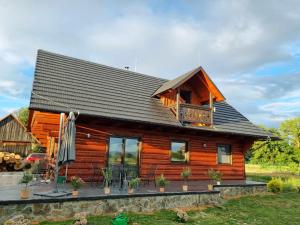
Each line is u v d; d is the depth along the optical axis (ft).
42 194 25.41
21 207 22.91
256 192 42.57
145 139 42.70
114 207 27.22
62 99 35.94
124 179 33.99
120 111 39.32
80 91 39.73
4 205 22.35
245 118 57.21
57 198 24.43
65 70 43.65
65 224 22.52
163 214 28.12
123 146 40.93
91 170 37.24
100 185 34.50
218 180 39.63
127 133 41.27
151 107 45.11
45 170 47.93
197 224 25.61
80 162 36.81
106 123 39.37
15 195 25.16
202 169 47.57
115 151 40.09
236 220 28.02
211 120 46.57
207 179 47.65
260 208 33.76
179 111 43.68
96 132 38.81
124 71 53.72
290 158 104.58
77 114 34.19
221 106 57.93
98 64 51.29
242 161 53.42
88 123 38.34
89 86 42.27
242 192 40.91
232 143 52.70
